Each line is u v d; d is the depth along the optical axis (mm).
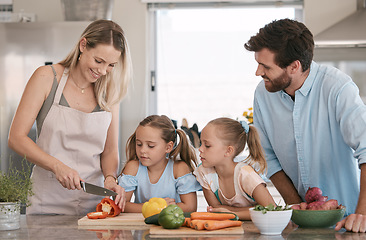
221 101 4199
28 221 1797
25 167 3508
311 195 1710
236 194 1871
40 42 3596
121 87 2072
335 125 1818
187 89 4215
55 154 2020
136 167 2076
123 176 2059
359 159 1637
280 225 1498
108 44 1894
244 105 4191
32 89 1946
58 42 3586
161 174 2064
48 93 1989
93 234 1535
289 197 2023
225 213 1654
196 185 2023
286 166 2002
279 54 1724
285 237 1468
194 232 1525
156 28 4215
